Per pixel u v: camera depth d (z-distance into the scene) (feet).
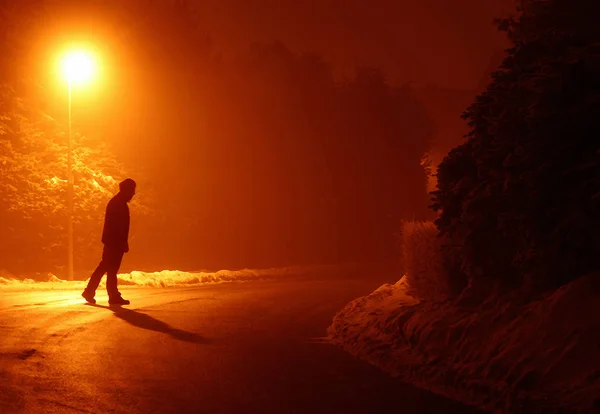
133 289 62.49
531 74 28.58
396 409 22.63
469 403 23.32
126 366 27.40
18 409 20.98
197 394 23.85
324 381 26.35
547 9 31.96
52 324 35.86
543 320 24.62
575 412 19.95
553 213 26.91
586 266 26.73
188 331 36.24
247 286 68.54
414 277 40.81
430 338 29.45
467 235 31.04
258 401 23.22
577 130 26.86
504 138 29.37
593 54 26.78
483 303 29.94
